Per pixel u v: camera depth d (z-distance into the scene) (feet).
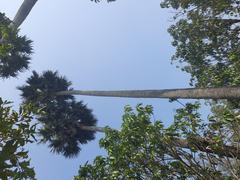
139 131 40.98
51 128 108.06
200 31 77.97
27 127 26.89
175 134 40.47
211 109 58.75
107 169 41.01
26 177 24.23
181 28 80.48
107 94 75.92
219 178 37.45
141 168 39.83
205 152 39.55
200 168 38.83
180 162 38.83
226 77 58.29
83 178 40.78
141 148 40.65
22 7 100.27
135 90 61.46
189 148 39.99
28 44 82.74
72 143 110.73
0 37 44.68
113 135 42.01
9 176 23.63
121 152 40.45
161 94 52.31
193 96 45.37
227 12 72.74
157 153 40.06
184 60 80.74
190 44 79.82
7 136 25.66
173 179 39.34
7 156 23.82
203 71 74.54
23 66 84.43
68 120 111.65
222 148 38.11
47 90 116.16
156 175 39.11
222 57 74.95
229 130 39.65
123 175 40.16
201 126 40.68
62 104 116.78
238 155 37.86
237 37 75.05
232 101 47.44
